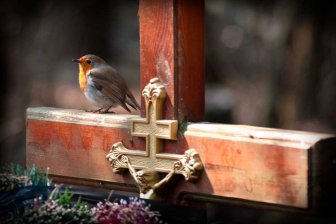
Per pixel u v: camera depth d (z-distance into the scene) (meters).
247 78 16.16
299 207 5.50
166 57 6.24
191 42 6.29
